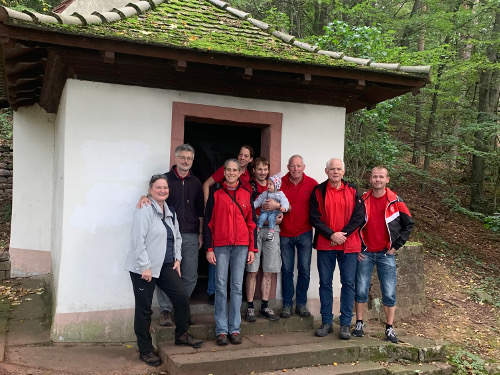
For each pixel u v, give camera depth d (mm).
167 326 4133
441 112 12375
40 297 5566
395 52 8031
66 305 4129
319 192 4395
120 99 4324
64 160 4152
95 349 4023
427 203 11953
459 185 13375
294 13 13578
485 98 11836
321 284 4488
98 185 4238
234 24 5250
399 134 14078
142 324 3709
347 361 4086
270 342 4156
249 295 4441
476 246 9750
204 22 5062
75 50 3797
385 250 4445
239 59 3984
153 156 4426
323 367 3924
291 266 4633
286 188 4609
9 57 3855
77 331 4152
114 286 4277
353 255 4371
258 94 4809
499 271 8328
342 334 4352
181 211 4145
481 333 5520
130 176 4344
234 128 6152
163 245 3693
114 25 4043
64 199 4129
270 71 4363
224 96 4715
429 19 11070
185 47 3766
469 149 10930
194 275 4238
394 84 4637
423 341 4578
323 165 5086
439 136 13211
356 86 4520
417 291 6020
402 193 12438
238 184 4141
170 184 4137
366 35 7719
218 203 4020
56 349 3949
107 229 4262
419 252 6117
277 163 4875
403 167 11734
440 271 7734
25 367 3523
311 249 4641
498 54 12203
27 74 4688
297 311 4719
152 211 3699
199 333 4121
